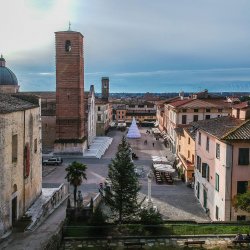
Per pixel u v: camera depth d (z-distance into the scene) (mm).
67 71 88875
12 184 37656
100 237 34344
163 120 126250
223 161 40906
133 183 38250
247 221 38531
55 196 48469
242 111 49594
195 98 100125
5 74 94312
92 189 59031
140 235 34812
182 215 47312
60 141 88750
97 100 140000
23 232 36250
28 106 43625
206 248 32812
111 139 118938
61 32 88188
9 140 36219
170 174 67500
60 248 32812
